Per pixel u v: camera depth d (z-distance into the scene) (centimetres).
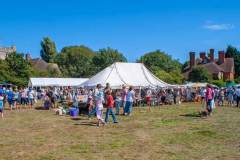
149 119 2242
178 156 1139
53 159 1093
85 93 3419
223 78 8944
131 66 3662
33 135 1581
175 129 1761
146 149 1252
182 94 4359
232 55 9856
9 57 6681
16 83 6322
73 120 2219
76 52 12450
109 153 1185
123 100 2864
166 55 10200
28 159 1095
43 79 6656
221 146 1311
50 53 12912
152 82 3559
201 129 1752
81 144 1347
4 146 1309
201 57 9694
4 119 2291
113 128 1819
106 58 11388
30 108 3288
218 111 2884
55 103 3506
